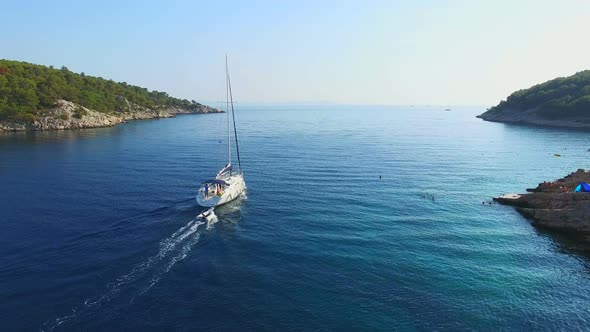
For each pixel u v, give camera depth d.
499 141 122.75
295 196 54.50
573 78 188.25
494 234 40.91
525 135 138.88
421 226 42.91
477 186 61.75
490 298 28.16
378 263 33.31
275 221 43.72
